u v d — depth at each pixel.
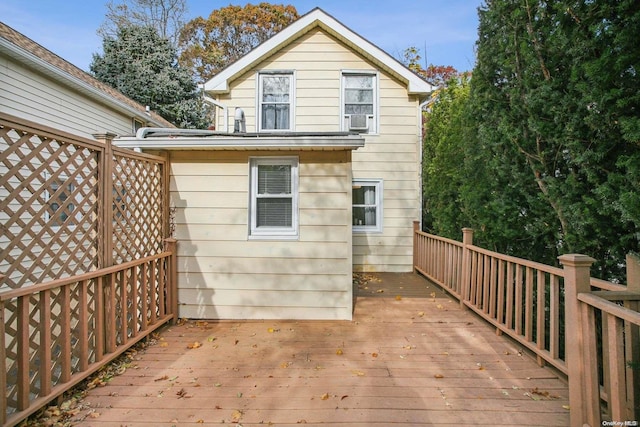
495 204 4.12
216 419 2.49
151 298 4.15
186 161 4.75
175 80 18.36
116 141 4.36
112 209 3.53
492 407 2.62
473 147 4.95
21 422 2.41
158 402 2.71
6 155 2.50
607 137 2.63
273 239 4.73
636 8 2.31
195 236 4.76
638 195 2.27
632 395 2.14
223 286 4.75
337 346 3.82
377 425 2.41
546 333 3.93
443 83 19.17
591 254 3.08
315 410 2.59
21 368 2.38
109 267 3.35
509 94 3.69
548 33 3.10
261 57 8.15
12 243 2.54
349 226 4.71
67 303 2.79
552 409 2.60
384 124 8.23
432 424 2.42
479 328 4.35
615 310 1.96
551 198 3.27
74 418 2.50
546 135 3.20
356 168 8.22
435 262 6.63
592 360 2.19
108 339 3.32
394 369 3.26
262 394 2.83
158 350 3.73
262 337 4.10
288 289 4.73
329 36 8.23
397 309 5.17
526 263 3.51
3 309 2.22
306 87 8.23
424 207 10.38
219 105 8.20
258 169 4.80
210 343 3.93
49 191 2.90
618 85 2.45
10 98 6.45
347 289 4.72
